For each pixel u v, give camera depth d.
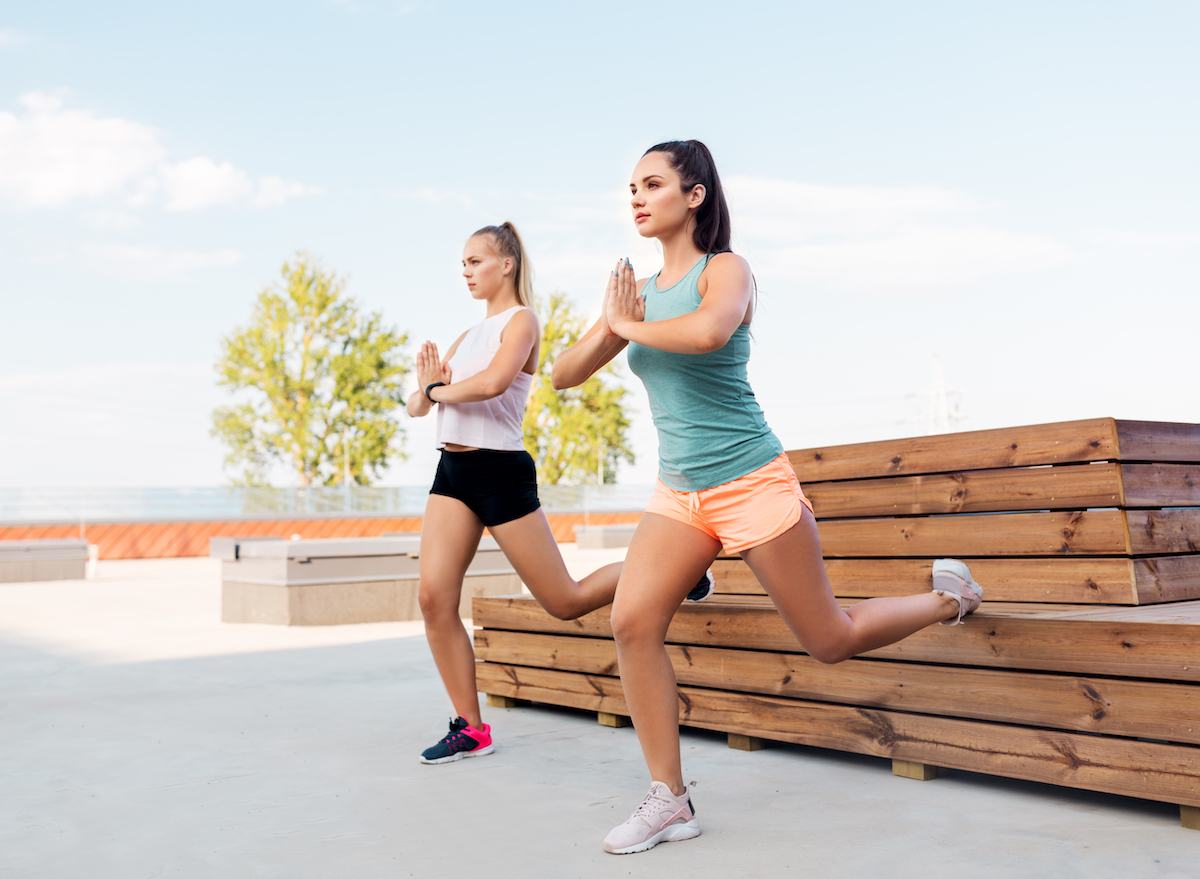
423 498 32.09
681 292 2.36
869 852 2.23
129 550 25.97
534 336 3.23
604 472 39.84
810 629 2.36
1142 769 2.34
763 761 3.12
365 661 5.72
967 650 2.69
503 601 4.20
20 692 4.84
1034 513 3.07
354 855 2.30
